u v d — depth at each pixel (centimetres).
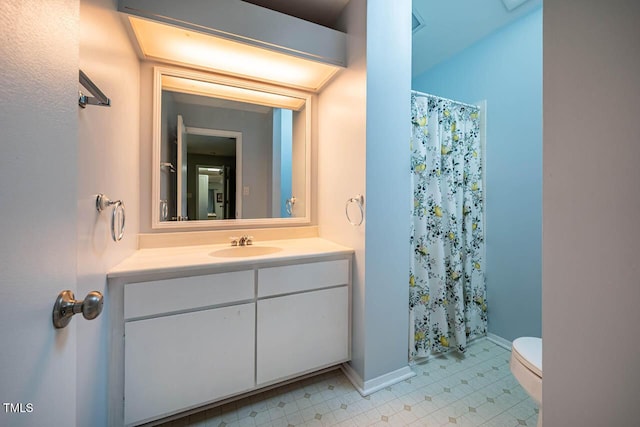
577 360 47
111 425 106
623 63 40
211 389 122
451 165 189
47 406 44
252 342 131
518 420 128
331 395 144
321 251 149
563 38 49
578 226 47
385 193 152
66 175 50
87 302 49
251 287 130
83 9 75
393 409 134
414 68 250
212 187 173
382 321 152
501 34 192
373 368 149
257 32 139
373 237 148
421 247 178
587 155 45
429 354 179
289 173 193
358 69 150
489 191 204
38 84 42
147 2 117
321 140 194
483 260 208
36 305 41
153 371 111
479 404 138
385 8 150
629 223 40
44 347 43
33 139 41
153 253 142
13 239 36
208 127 172
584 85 45
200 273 120
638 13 39
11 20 36
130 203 132
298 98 193
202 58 152
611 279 42
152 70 154
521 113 183
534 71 175
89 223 82
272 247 164
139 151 150
